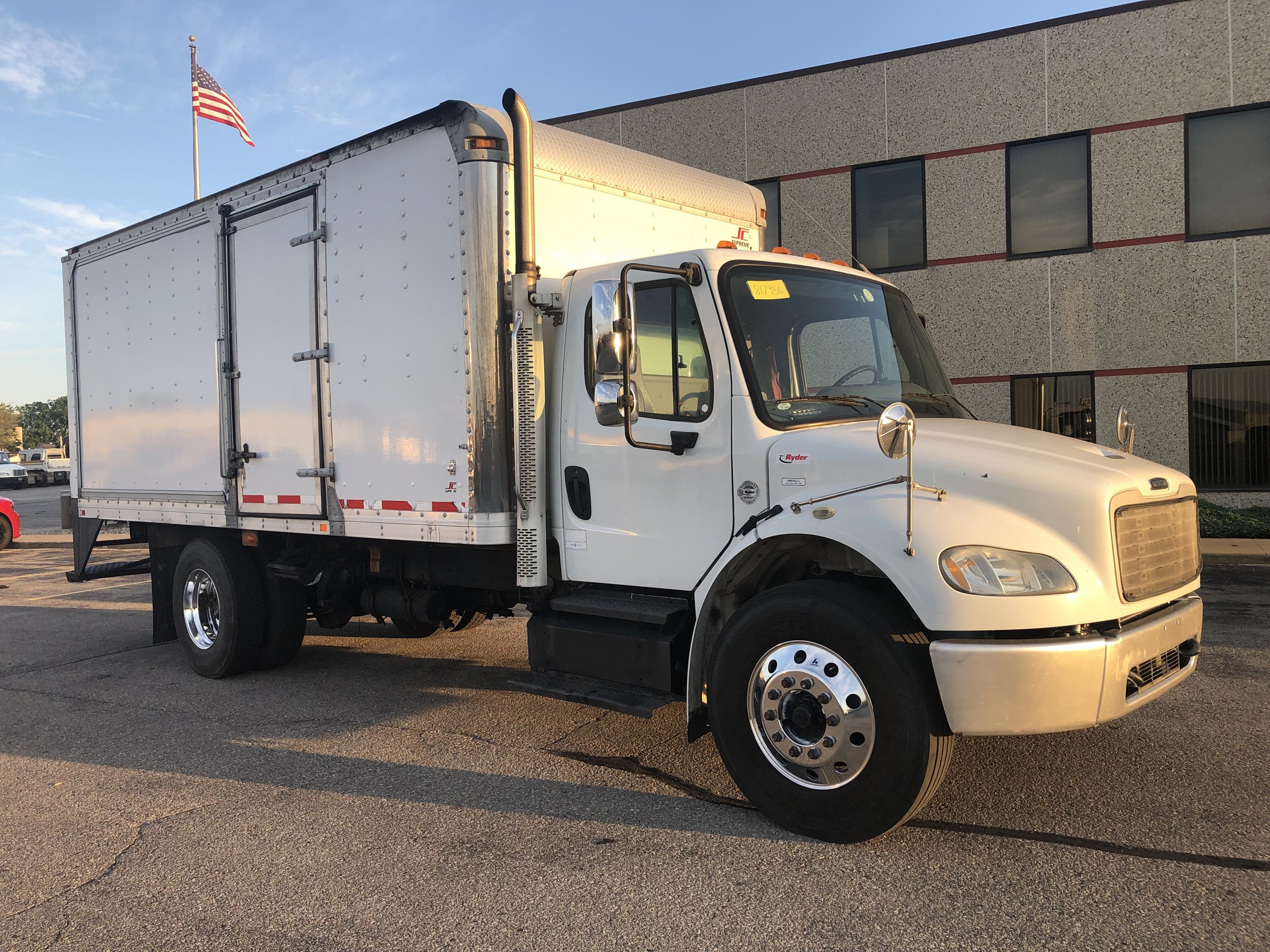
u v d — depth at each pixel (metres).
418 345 5.08
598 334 4.20
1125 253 14.23
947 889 3.28
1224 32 13.57
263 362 6.18
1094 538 3.45
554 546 4.91
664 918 3.14
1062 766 4.42
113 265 7.64
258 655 6.87
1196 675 5.98
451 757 4.93
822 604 3.68
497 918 3.18
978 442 3.85
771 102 16.33
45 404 167.12
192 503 6.88
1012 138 14.79
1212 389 13.98
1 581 13.55
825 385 4.47
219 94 19.86
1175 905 3.11
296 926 3.18
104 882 3.56
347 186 5.50
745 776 3.93
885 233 15.81
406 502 5.20
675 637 4.29
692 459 4.27
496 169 4.78
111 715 5.97
